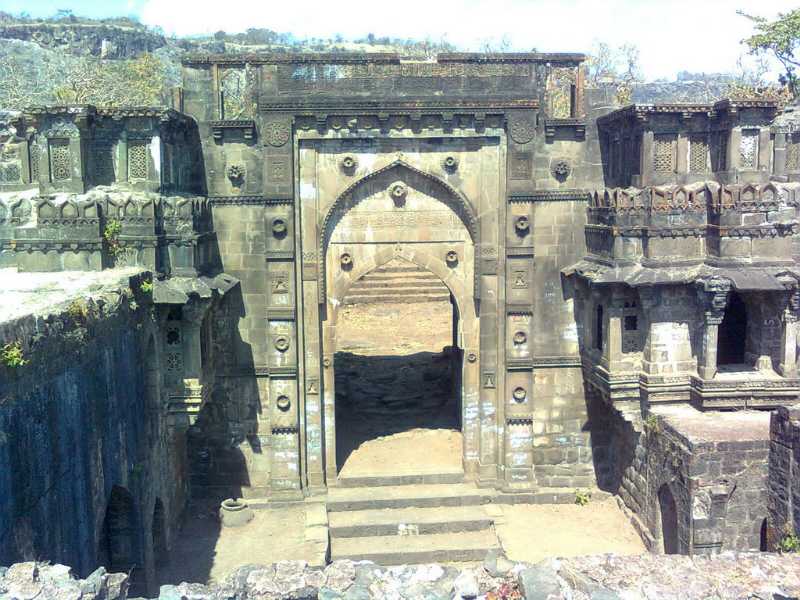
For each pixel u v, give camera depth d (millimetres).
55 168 15617
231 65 17625
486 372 18812
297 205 18000
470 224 18406
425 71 17750
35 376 9539
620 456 18516
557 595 7629
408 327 35938
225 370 18438
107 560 13977
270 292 18031
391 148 18016
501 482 19031
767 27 31688
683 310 16562
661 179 16812
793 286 15938
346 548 16891
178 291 15219
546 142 18234
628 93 20125
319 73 17656
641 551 16391
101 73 38469
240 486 18812
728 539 14414
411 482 19172
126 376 13375
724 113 16391
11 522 8703
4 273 14703
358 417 23625
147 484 14297
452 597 7797
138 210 15273
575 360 18875
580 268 17938
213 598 7750
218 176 17859
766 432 14844
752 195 15930
